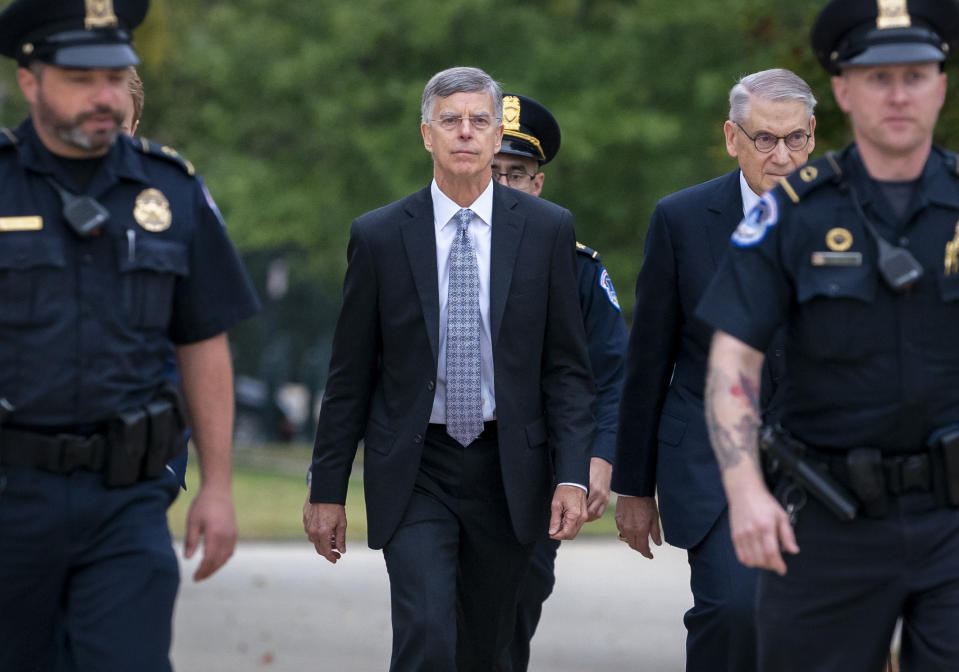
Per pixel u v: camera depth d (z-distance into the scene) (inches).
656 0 2677.2
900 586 509.7
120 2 517.0
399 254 681.6
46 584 522.0
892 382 505.7
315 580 1459.2
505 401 678.5
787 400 527.5
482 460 682.2
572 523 677.9
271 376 4367.6
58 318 515.8
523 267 682.2
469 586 706.2
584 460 682.2
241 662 1044.5
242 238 2881.4
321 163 2913.4
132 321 524.7
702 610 664.4
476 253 684.7
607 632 1210.6
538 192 854.5
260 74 2923.2
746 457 507.5
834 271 506.9
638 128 2610.7
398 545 674.2
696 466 675.4
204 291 547.5
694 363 690.2
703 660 666.8
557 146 847.7
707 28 2672.2
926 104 502.0
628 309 2728.8
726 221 687.7
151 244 529.3
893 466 506.6
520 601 797.9
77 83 510.3
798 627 521.7
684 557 1727.4
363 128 2812.5
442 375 682.8
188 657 1061.1
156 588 522.9
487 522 687.7
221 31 2994.6
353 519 2062.0
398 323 679.1
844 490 511.2
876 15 502.3
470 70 684.1
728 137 692.1
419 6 2775.6
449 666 654.5
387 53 2883.9
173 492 553.6
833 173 513.0
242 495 2394.2
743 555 501.7
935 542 506.6
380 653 1090.1
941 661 503.8
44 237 516.1
